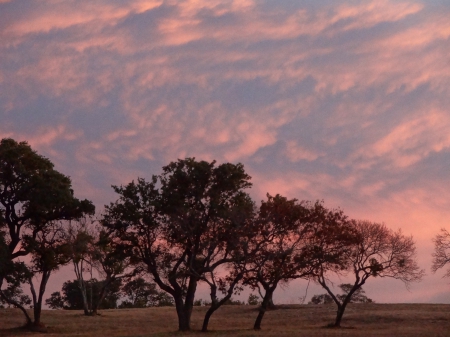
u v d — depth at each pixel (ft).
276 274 165.17
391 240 181.98
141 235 168.35
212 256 164.76
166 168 169.17
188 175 166.91
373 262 181.27
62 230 184.03
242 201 168.55
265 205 165.89
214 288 164.25
